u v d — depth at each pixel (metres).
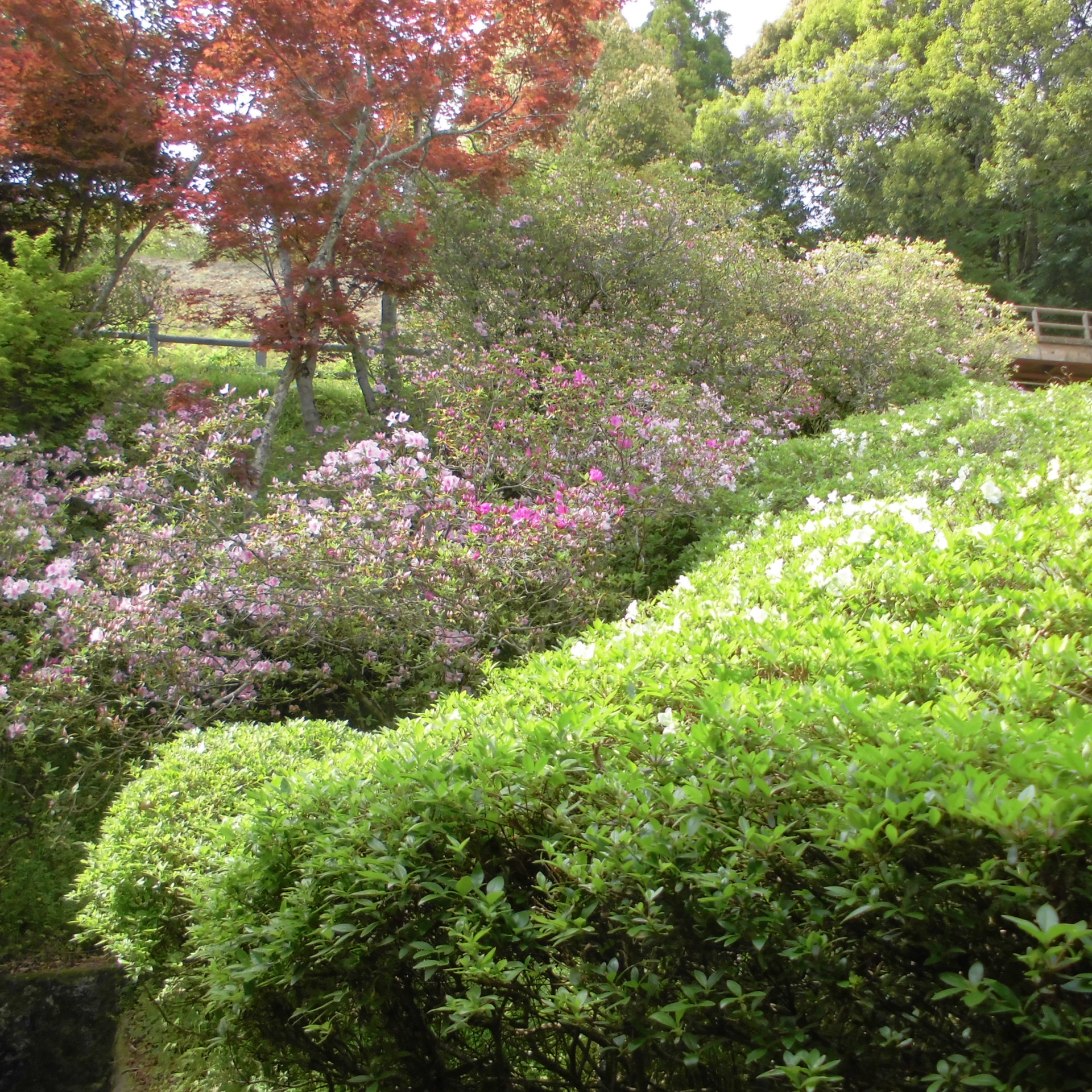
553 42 9.21
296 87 8.28
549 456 6.43
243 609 5.48
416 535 5.38
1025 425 6.54
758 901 1.60
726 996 1.62
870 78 24.58
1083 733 1.51
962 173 23.02
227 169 7.86
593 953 1.87
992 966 1.44
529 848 1.98
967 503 4.00
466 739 2.32
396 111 8.77
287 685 5.88
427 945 1.92
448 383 7.21
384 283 8.89
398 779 2.11
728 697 1.94
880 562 3.06
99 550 5.84
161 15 9.71
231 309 8.85
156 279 11.06
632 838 1.72
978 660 2.07
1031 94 22.67
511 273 10.35
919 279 13.09
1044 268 24.69
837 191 24.94
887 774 1.50
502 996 1.95
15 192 9.58
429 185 10.36
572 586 5.39
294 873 2.31
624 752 1.99
